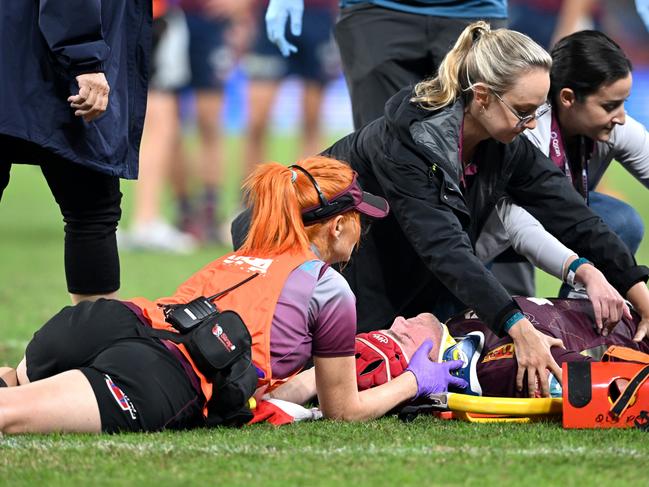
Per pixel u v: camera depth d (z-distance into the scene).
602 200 19.83
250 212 17.25
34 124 15.96
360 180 17.12
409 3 21.19
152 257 39.72
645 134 19.05
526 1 52.94
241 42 48.78
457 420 15.36
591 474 12.15
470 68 15.99
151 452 12.79
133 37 17.22
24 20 15.82
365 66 21.34
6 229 46.41
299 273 14.72
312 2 48.16
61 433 13.48
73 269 18.03
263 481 11.78
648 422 14.34
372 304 17.91
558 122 17.91
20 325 25.47
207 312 14.08
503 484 11.73
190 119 51.16
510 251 18.86
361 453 12.99
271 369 14.48
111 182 17.81
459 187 16.89
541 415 15.04
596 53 17.30
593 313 16.69
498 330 15.54
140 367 13.73
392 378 15.98
